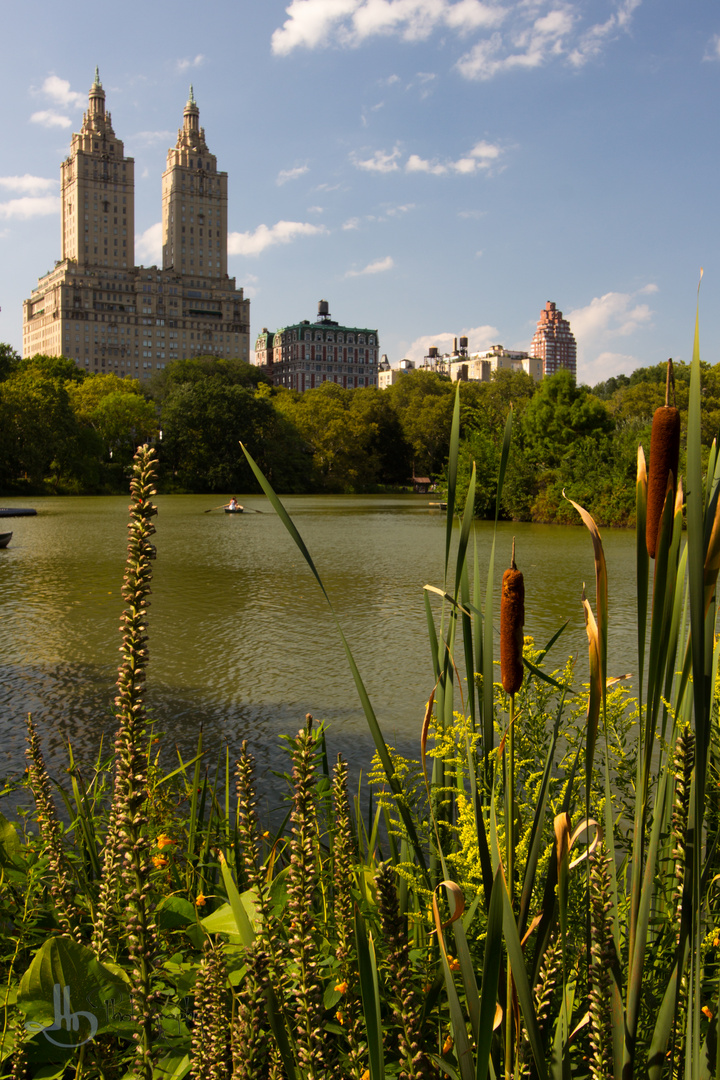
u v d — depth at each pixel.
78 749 7.04
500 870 1.16
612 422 43.12
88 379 91.19
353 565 21.97
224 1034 1.46
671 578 1.15
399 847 2.56
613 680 2.15
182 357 160.75
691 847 1.24
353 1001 1.68
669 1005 1.26
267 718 8.07
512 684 1.29
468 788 2.38
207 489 81.81
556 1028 1.35
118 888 1.77
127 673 1.26
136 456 1.26
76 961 1.59
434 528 37.28
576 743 2.10
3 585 17.58
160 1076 1.57
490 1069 1.25
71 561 22.17
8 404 67.25
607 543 28.48
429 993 1.44
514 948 1.16
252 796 1.76
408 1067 1.27
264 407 83.69
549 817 1.93
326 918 2.04
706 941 1.59
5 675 9.90
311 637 12.18
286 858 2.66
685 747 1.29
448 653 1.60
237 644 11.69
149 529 1.26
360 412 95.00
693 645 1.08
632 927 1.25
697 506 1.05
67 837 3.52
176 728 7.71
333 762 6.73
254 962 1.33
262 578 19.06
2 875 2.10
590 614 1.23
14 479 69.50
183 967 1.78
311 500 72.38
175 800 2.96
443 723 2.10
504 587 1.27
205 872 2.65
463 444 40.59
